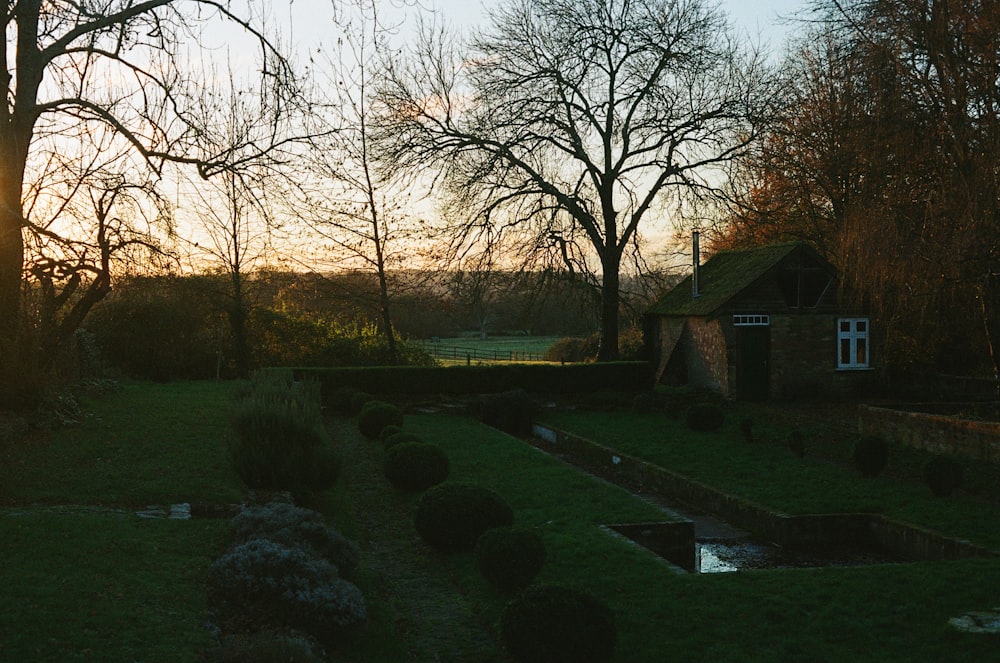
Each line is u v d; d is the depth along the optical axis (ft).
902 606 34.83
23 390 62.49
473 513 42.98
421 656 30.73
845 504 55.77
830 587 37.19
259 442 50.42
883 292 82.53
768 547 52.16
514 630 28.66
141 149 57.06
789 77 125.70
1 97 57.62
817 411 101.71
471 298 131.64
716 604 35.12
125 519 40.34
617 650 30.42
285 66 56.24
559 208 129.29
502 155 125.80
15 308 61.26
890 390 112.98
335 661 28.45
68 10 57.21
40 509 41.60
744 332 111.86
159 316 123.75
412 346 152.76
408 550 45.83
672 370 126.62
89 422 67.77
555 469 67.82
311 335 140.97
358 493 60.64
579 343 179.42
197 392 99.30
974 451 68.08
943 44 69.72
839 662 29.71
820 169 93.09
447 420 103.45
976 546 45.09
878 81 74.43
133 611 28.14
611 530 48.26
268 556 31.35
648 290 137.69
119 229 64.18
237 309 132.77
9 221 58.49
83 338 98.32
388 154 128.16
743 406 107.65
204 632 27.25
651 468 70.03
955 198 72.43
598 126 131.64
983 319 81.56
